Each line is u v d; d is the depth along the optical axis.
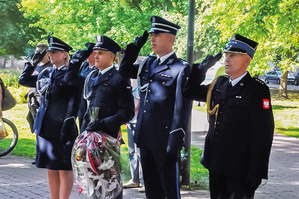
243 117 3.51
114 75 4.40
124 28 18.69
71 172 4.78
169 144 3.91
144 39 4.30
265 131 3.45
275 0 9.62
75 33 21.36
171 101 4.01
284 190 6.20
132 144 5.93
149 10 19.84
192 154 8.78
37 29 34.22
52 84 4.71
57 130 4.65
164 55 4.12
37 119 4.77
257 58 12.50
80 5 20.50
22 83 5.24
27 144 9.50
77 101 4.64
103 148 4.17
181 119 3.92
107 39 4.41
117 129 4.30
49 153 4.68
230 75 3.62
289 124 15.50
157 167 4.07
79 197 5.36
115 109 4.35
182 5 21.84
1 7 32.19
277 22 10.09
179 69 4.00
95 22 20.47
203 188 5.99
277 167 7.90
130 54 4.29
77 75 4.58
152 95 4.08
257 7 9.67
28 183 6.03
